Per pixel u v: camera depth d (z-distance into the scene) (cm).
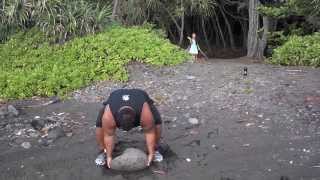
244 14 1753
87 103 813
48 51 1007
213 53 1752
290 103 788
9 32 1103
